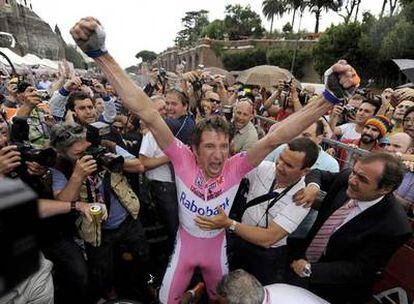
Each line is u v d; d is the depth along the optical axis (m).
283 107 5.86
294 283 2.27
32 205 0.31
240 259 2.39
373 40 26.45
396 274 2.29
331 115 4.57
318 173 2.49
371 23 28.00
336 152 3.77
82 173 2.04
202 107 5.18
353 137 4.34
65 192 2.04
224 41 47.25
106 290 2.74
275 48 40.50
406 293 2.23
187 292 2.11
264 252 2.20
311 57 36.72
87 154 2.14
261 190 2.25
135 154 3.84
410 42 23.45
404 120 3.54
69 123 2.29
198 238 2.05
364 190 1.92
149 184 3.21
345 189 2.24
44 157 1.95
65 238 2.27
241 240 2.36
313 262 2.25
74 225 2.30
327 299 2.25
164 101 3.79
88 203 2.16
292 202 2.00
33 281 1.71
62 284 2.36
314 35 41.72
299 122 1.74
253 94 8.09
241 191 2.52
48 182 2.20
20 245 0.29
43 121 3.61
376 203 1.98
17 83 4.21
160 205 3.10
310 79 37.31
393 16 26.00
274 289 1.90
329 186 2.44
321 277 2.00
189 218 2.00
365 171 1.88
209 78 6.32
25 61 19.31
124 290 2.87
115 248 2.79
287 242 2.40
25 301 1.66
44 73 19.27
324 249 2.23
